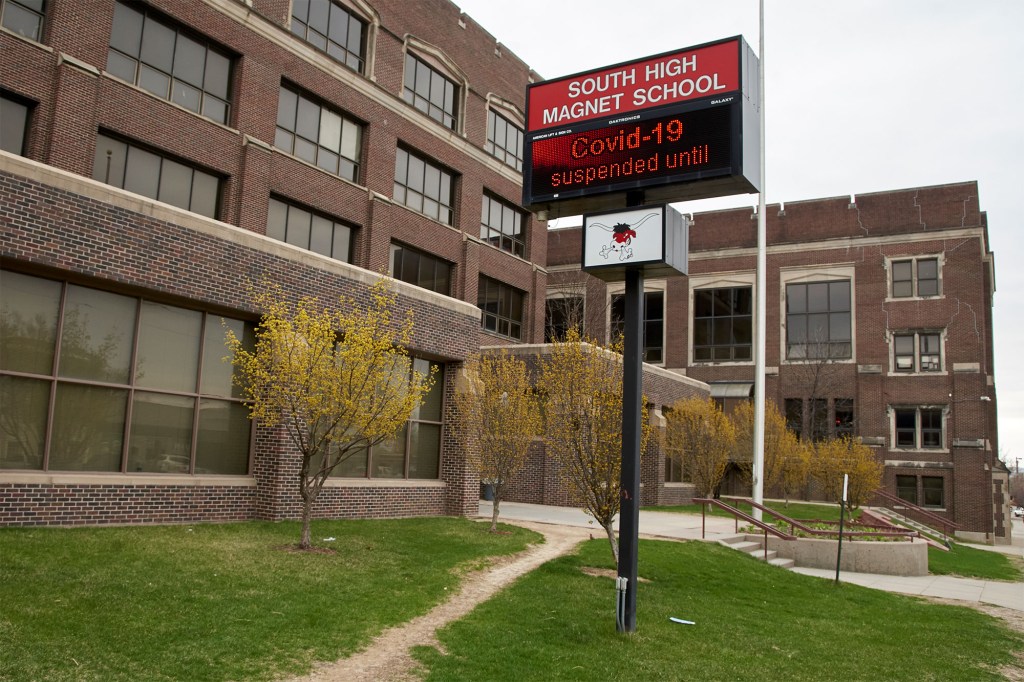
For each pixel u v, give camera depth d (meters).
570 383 14.42
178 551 11.78
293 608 9.66
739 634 11.09
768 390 46.00
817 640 11.24
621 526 10.49
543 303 39.31
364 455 19.14
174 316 15.26
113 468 14.24
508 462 18.25
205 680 7.34
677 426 31.16
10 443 12.89
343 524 16.77
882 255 44.66
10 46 19.03
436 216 33.06
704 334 48.47
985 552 32.22
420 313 19.67
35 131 19.47
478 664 8.56
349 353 12.96
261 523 15.80
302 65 26.66
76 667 7.16
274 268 16.23
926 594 16.72
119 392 14.36
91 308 13.98
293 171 26.09
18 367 12.95
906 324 43.59
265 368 15.09
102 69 20.86
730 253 48.34
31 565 9.95
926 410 42.66
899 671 9.93
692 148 10.56
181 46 23.27
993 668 10.51
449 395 21.47
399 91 30.73
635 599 10.40
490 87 36.12
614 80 11.27
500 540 16.50
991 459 43.91
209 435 15.90
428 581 11.95
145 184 22.20
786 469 34.44
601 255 10.73
